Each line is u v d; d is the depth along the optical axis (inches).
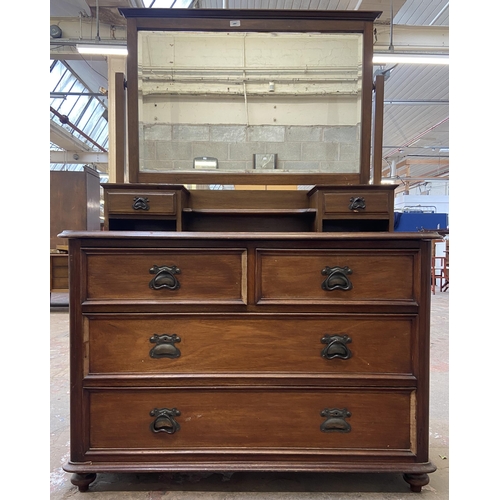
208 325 49.5
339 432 49.7
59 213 169.6
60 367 95.6
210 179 65.8
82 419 49.0
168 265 49.2
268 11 63.7
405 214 173.6
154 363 49.5
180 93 67.0
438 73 229.1
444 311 174.4
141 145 65.1
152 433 49.5
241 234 48.3
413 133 332.2
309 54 67.7
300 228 65.1
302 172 67.0
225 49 67.3
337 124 68.0
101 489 50.4
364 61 65.1
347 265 49.4
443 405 76.3
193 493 49.7
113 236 47.6
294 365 49.7
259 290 49.3
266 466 48.4
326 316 49.4
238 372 49.6
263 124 68.1
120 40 177.2
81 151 358.6
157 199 56.6
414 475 49.5
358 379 49.3
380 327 49.5
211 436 49.6
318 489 50.8
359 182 66.0
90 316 48.9
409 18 182.4
